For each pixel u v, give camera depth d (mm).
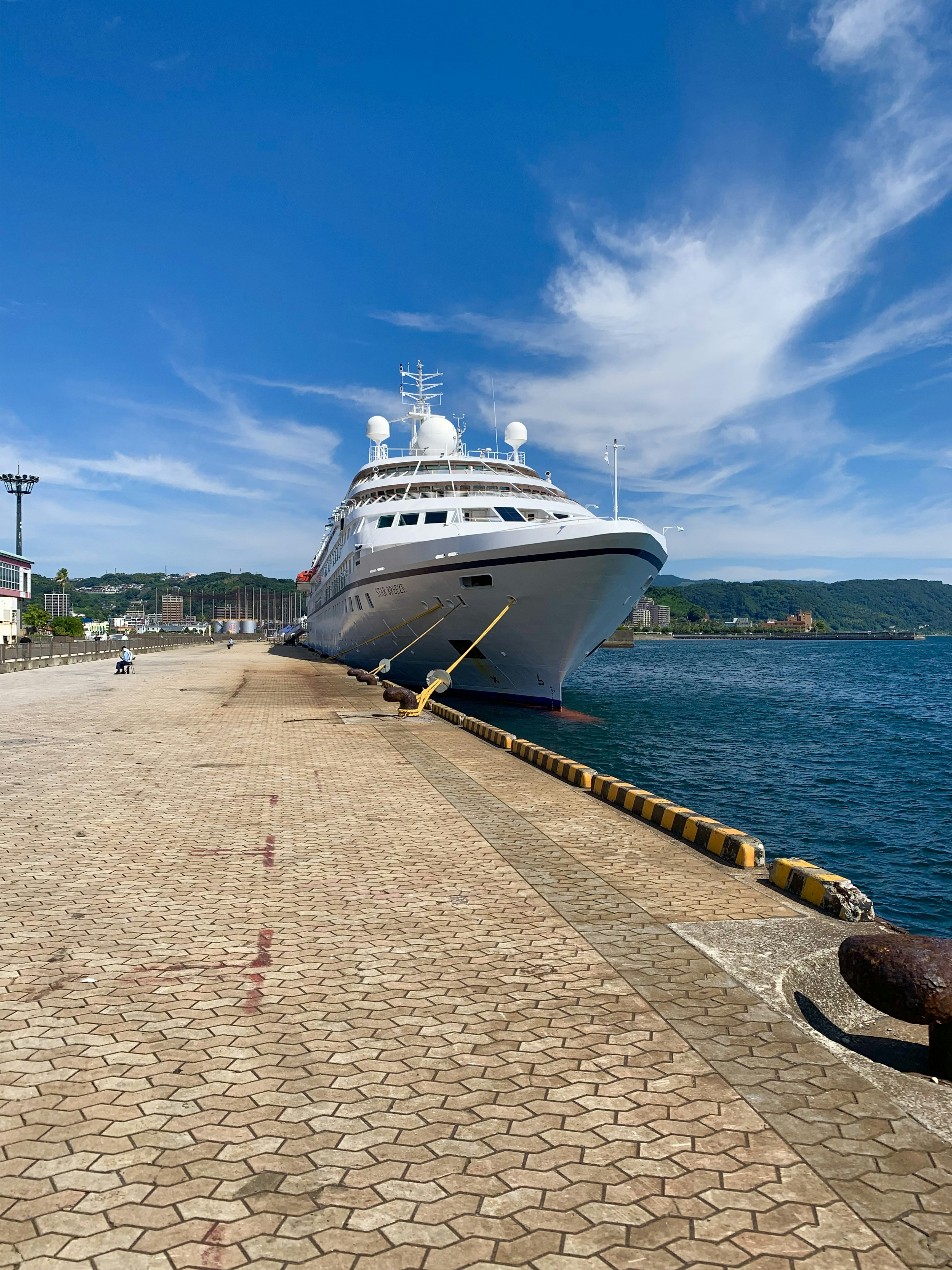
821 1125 3105
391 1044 3721
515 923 5410
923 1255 2408
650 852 7227
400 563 24125
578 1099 3260
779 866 6277
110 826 8188
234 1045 3705
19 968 4613
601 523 18656
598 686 48469
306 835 7816
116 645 56281
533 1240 2453
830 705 37281
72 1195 2635
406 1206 2600
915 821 15742
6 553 67812
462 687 27453
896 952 3656
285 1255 2373
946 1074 3629
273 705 20969
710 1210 2602
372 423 38062
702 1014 4059
